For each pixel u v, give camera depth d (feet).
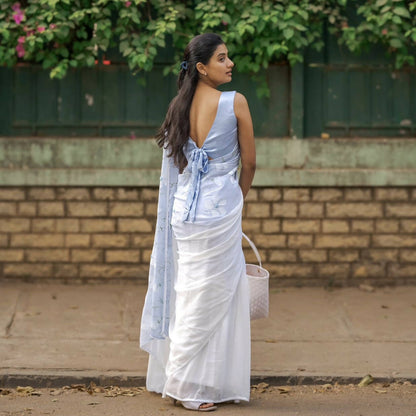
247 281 16.53
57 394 17.58
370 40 26.27
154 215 26.53
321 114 26.99
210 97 16.17
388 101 27.07
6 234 26.27
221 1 25.67
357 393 17.70
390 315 23.68
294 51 26.25
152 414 15.88
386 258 26.78
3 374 18.10
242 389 16.30
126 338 21.33
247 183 16.75
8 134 26.63
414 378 18.45
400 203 26.71
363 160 26.66
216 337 16.12
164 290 16.98
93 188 26.40
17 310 23.52
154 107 26.78
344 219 26.66
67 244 26.40
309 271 26.68
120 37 25.68
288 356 19.92
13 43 25.62
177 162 16.44
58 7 25.45
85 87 26.66
